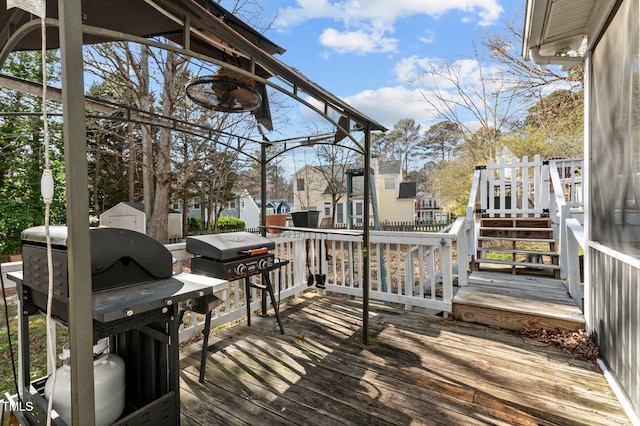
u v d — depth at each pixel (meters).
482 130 13.16
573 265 3.22
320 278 4.12
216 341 2.88
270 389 2.15
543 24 2.67
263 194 3.98
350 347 2.74
